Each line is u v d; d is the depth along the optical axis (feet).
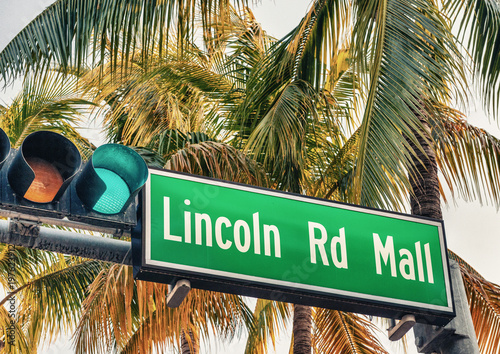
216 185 30.68
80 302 74.90
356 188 42.22
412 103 44.75
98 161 28.19
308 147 63.16
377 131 43.83
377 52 45.24
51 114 74.02
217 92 69.51
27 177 26.53
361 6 49.93
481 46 53.88
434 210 47.29
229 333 63.36
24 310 76.02
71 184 28.07
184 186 30.12
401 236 32.76
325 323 69.05
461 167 60.70
